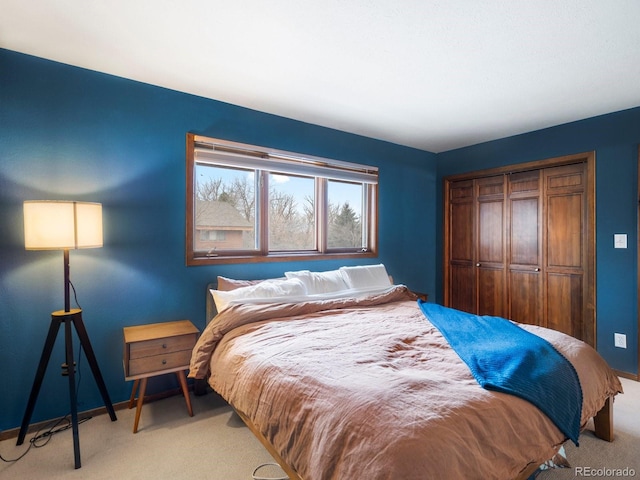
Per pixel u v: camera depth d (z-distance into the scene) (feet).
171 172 8.55
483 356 5.25
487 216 13.15
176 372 7.62
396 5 5.43
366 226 12.76
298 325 7.18
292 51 6.84
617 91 8.57
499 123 10.98
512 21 5.81
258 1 5.36
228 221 9.67
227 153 9.32
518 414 4.09
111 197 7.77
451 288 14.42
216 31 6.17
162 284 8.42
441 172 14.73
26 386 6.91
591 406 5.37
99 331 7.64
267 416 4.68
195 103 8.91
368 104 9.48
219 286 8.73
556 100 9.16
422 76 7.84
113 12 5.64
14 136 6.77
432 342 6.20
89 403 7.51
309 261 11.01
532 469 4.22
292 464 4.13
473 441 3.55
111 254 7.77
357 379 4.41
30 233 5.98
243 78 7.99
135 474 5.61
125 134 7.94
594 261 10.28
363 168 12.25
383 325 7.27
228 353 6.32
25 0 5.32
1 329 6.70
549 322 11.35
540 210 11.63
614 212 9.93
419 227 14.20
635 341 9.57
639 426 6.95
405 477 3.05
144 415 7.51
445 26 5.97
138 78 7.98
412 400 3.87
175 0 5.34
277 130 10.31
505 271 12.57
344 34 6.24
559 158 11.08
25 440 6.57
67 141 7.29
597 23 5.83
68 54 6.93
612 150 9.97
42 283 7.06
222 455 6.11
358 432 3.52
